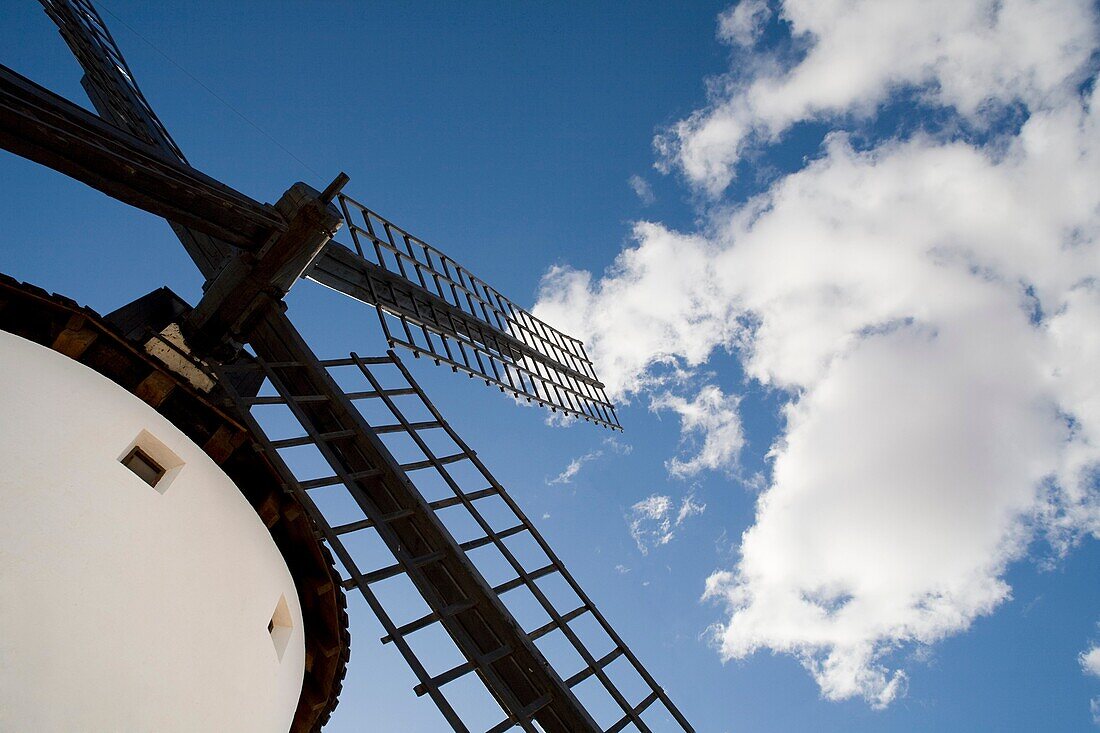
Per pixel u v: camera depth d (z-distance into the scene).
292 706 7.41
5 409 5.74
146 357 7.34
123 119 11.68
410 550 8.18
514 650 7.61
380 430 8.84
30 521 5.38
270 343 9.19
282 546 8.13
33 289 6.83
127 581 5.72
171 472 6.73
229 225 8.40
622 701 8.05
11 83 6.65
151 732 5.47
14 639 4.95
